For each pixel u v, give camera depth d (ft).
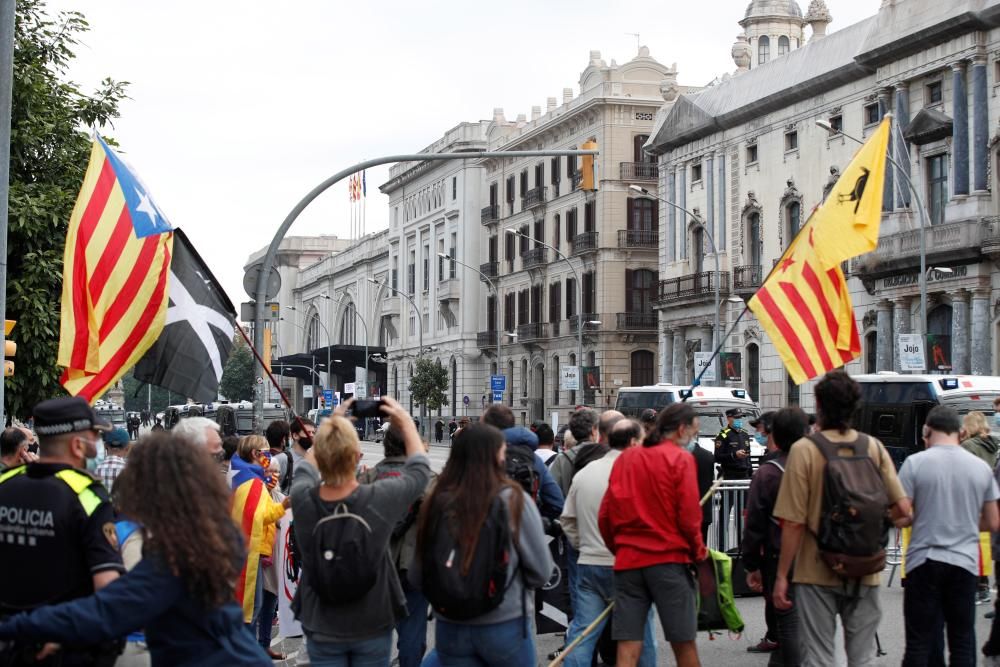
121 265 32.19
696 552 26.91
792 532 25.04
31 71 72.38
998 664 33.96
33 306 70.74
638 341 216.95
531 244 247.29
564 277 231.71
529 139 246.06
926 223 135.44
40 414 18.45
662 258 194.08
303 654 29.53
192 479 15.61
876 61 140.77
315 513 21.67
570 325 227.20
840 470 24.54
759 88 165.89
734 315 171.22
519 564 21.65
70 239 32.27
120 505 15.75
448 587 20.92
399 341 323.98
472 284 277.64
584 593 30.35
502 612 21.45
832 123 151.23
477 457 21.40
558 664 30.73
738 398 106.73
